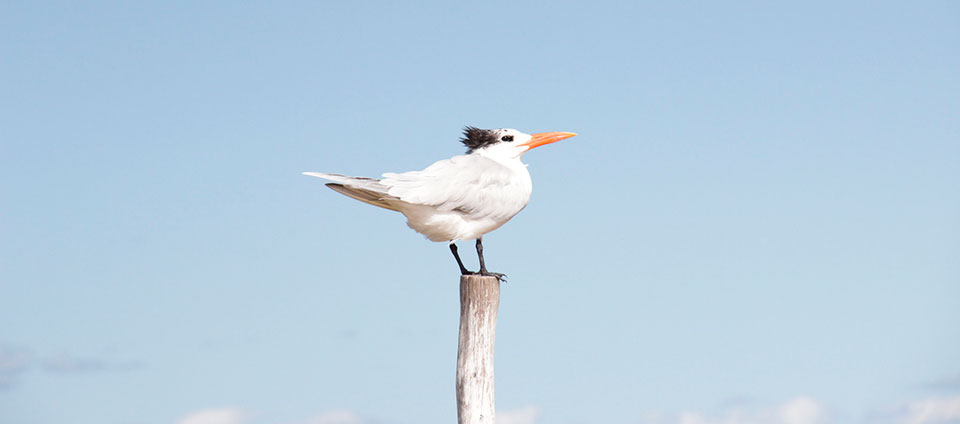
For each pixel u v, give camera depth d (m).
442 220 11.86
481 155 12.76
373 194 11.53
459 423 11.52
